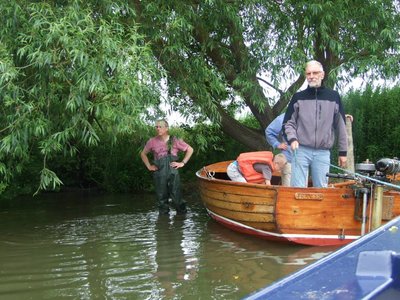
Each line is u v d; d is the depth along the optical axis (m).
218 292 4.29
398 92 11.42
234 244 6.03
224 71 9.22
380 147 10.95
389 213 5.41
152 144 8.35
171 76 8.19
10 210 8.77
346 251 1.68
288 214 5.63
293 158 5.84
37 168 10.38
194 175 12.03
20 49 5.21
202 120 8.94
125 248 5.93
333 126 5.83
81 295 4.27
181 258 5.42
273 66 8.41
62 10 5.73
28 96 5.89
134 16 7.08
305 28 8.82
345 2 8.40
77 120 5.66
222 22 8.54
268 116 10.13
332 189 5.56
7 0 5.60
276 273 4.80
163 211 8.34
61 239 6.46
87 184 11.72
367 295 1.30
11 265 5.22
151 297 4.19
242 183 5.98
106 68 5.62
